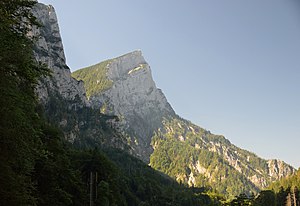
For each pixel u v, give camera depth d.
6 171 24.75
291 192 166.62
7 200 24.91
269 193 174.25
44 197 49.81
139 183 191.25
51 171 51.62
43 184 50.94
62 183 64.00
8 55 25.31
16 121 24.98
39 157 36.25
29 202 28.20
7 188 24.75
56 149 64.31
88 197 80.06
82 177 96.56
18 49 26.73
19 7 28.78
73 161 98.75
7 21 25.02
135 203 153.25
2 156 24.77
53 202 51.66
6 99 24.20
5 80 25.02
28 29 29.89
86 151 116.19
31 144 28.98
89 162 99.38
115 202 96.81
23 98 27.50
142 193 183.38
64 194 55.34
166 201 191.62
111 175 105.12
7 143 24.78
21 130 25.94
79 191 72.88
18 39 27.47
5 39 25.58
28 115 29.75
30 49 29.50
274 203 168.62
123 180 163.75
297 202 161.62
